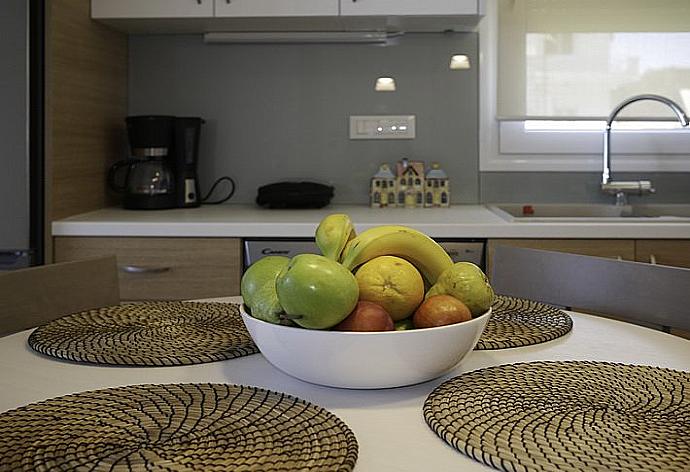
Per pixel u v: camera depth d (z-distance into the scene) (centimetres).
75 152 248
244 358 103
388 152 295
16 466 65
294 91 295
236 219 239
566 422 75
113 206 284
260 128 296
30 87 226
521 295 161
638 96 271
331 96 295
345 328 84
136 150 270
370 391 88
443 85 293
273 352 87
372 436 74
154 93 296
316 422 75
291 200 273
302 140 296
